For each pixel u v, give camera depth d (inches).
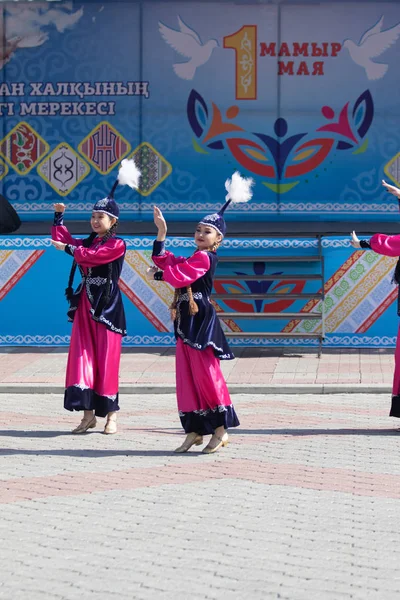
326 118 871.7
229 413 470.9
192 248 792.3
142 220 882.8
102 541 336.2
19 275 799.7
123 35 871.1
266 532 345.7
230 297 795.4
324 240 791.7
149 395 646.5
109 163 880.3
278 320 796.0
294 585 293.0
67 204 883.4
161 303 793.6
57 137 881.5
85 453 474.3
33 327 801.6
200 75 872.3
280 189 877.2
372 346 793.6
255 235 841.5
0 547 330.3
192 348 465.1
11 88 879.7
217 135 876.0
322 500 387.2
